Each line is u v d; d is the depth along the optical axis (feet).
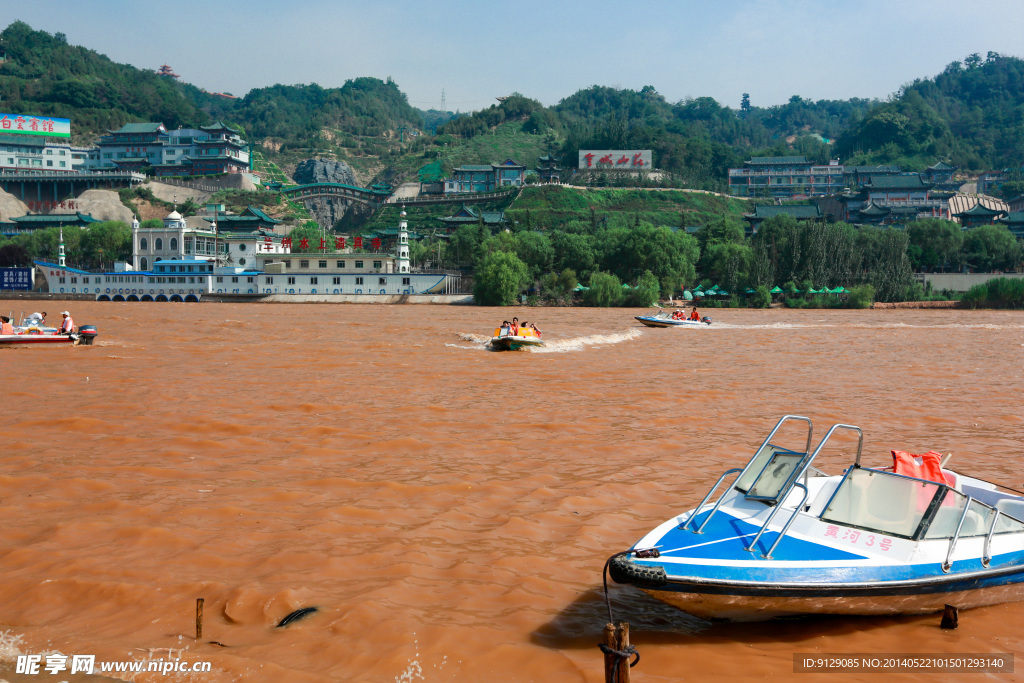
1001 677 21.15
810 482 27.76
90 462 42.73
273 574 26.84
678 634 23.30
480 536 31.24
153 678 19.84
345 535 31.04
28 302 360.48
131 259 466.70
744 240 476.95
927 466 29.04
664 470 42.83
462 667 20.76
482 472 41.93
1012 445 50.78
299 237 518.37
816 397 73.15
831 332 181.47
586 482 39.93
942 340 155.94
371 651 21.45
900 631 24.00
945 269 465.88
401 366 96.27
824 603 22.80
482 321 211.82
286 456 45.11
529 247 407.85
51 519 32.48
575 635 22.94
